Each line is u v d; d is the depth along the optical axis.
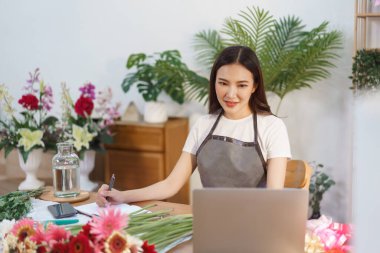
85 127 3.07
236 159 1.81
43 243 1.03
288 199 1.07
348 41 3.33
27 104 2.94
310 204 3.38
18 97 4.75
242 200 1.08
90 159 3.25
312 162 3.55
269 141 1.82
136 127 3.53
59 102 4.48
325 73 3.43
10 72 4.77
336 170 3.48
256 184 1.82
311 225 1.29
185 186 3.79
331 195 3.52
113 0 4.07
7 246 1.11
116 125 3.59
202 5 3.72
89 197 1.87
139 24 3.99
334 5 3.34
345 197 3.46
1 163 3.70
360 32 3.29
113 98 4.20
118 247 0.98
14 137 3.00
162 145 3.48
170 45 3.89
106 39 4.16
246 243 1.10
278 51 3.36
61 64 4.43
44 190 1.95
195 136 1.96
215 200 1.08
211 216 1.09
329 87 3.44
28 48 4.61
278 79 3.35
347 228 1.25
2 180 3.52
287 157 1.81
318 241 1.22
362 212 0.44
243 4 3.59
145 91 4.01
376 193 0.44
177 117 3.88
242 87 1.73
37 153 3.00
